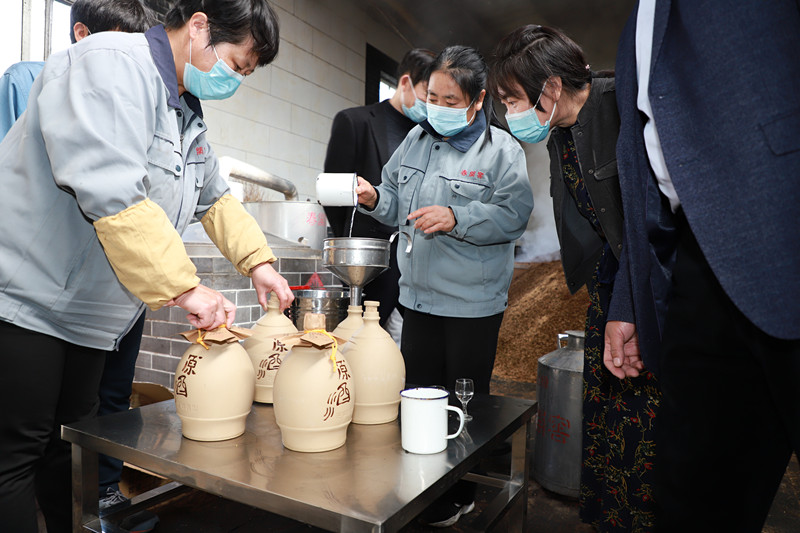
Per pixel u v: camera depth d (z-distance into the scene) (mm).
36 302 1036
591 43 6594
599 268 1498
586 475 1619
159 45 1109
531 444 2520
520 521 1247
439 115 1618
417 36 6117
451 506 1588
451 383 1660
